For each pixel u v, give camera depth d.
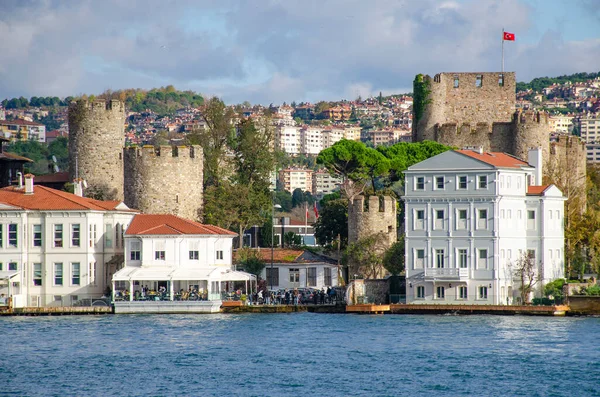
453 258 181.00
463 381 115.81
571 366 123.44
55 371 121.88
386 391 111.44
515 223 182.38
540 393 110.31
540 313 170.50
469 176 180.38
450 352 133.25
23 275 183.12
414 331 152.12
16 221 183.25
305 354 132.75
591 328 153.62
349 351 134.50
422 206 183.62
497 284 177.88
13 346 138.88
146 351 134.75
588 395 109.44
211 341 142.75
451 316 171.88
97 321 164.50
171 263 182.38
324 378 117.75
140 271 179.12
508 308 172.12
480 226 179.25
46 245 183.50
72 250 183.25
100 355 132.00
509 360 127.44
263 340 143.88
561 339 142.88
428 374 119.62
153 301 175.00
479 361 127.00
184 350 135.62
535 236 184.50
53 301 183.12
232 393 110.56
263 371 121.88
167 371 121.88
